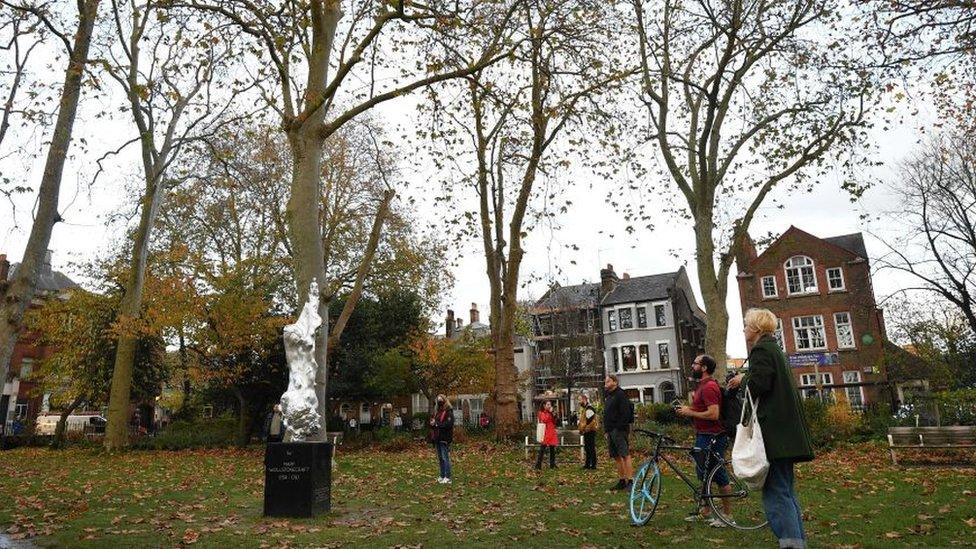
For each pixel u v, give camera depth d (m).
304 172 14.43
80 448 26.78
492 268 24.09
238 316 23.12
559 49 16.39
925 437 14.21
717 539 6.42
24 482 12.70
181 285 23.34
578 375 49.25
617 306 56.72
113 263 30.48
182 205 29.64
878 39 11.55
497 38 14.69
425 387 33.66
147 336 25.88
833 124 19.62
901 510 8.04
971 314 27.98
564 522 7.67
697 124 21.94
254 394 25.95
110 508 9.12
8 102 12.89
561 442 17.02
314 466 8.34
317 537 6.94
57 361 31.47
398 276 31.72
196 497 10.25
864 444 17.50
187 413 37.50
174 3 14.71
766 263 43.06
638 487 7.53
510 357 22.41
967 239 28.36
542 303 54.62
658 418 23.83
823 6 17.98
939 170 28.78
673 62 21.50
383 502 9.59
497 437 21.69
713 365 7.66
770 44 18.67
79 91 11.79
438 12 13.66
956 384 29.08
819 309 41.09
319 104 13.71
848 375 39.47
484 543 6.61
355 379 28.30
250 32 14.78
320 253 14.23
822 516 7.75
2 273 42.62
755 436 5.09
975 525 6.96
